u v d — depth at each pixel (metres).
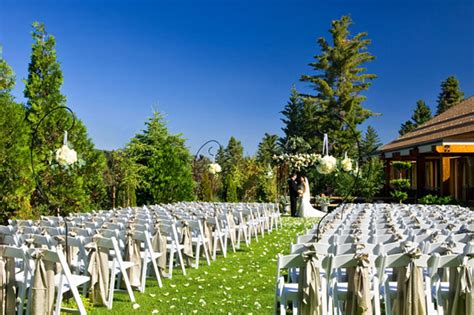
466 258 4.51
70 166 8.54
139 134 24.83
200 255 9.72
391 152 24.83
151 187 17.53
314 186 26.38
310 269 4.58
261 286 7.15
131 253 6.76
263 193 26.42
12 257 5.07
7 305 5.06
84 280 5.69
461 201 18.62
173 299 6.35
